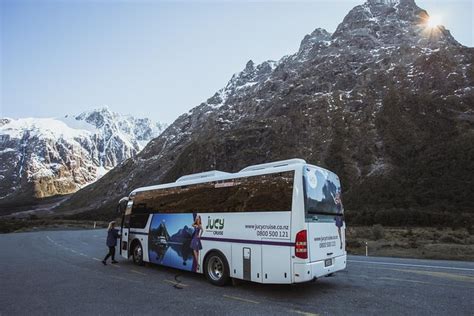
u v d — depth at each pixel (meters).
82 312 7.74
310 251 8.97
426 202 68.31
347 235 35.62
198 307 8.12
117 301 8.71
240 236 10.27
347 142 111.19
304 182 9.30
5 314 7.63
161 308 8.03
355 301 8.69
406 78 134.88
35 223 71.50
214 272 11.07
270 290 10.03
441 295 9.24
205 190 11.89
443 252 21.16
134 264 15.60
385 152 99.00
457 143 86.38
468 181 70.75
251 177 10.42
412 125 104.19
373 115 120.12
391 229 44.44
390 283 10.95
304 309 7.94
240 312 7.70
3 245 26.09
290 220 9.12
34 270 13.83
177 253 12.71
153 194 14.66
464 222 47.56
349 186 89.50
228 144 151.50
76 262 16.34
